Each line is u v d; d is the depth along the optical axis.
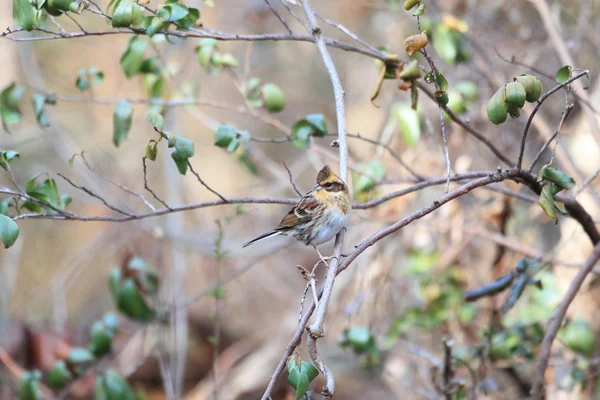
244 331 16.20
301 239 8.05
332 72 6.89
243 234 16.53
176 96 10.39
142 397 11.03
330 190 7.66
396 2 10.67
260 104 9.28
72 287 17.11
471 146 11.41
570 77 6.11
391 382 11.98
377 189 10.88
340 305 12.12
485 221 10.96
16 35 15.01
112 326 10.10
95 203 14.14
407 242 11.59
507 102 5.71
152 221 14.71
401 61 7.67
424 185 7.35
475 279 10.86
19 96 9.16
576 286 6.93
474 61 10.93
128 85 17.08
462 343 10.83
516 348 9.04
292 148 17.95
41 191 7.32
